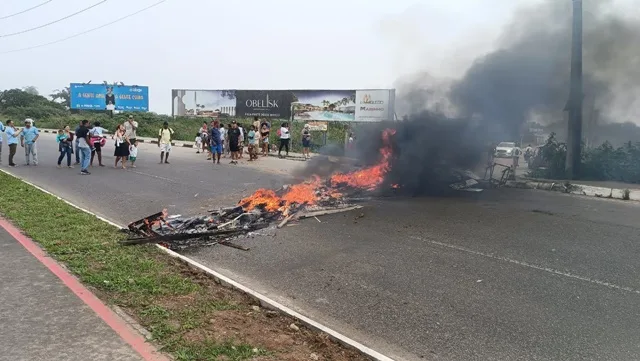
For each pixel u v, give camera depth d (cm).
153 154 2281
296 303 473
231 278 548
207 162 1919
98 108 4641
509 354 369
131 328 382
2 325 384
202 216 831
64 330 376
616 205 1020
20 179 1244
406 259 614
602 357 364
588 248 663
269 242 700
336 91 2403
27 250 597
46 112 6053
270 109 2750
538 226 798
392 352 373
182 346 352
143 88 4834
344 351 359
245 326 397
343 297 488
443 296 488
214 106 3019
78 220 766
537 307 460
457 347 381
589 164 1437
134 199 1046
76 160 1730
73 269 525
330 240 709
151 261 567
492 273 558
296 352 354
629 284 521
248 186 1238
